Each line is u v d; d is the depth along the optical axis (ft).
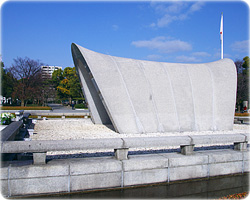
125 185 16.33
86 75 45.91
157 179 17.17
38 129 38.55
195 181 18.37
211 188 18.70
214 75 44.01
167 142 17.60
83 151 22.97
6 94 131.54
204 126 38.86
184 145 18.51
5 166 14.46
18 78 134.31
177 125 36.78
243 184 19.76
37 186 14.61
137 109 35.37
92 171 15.52
